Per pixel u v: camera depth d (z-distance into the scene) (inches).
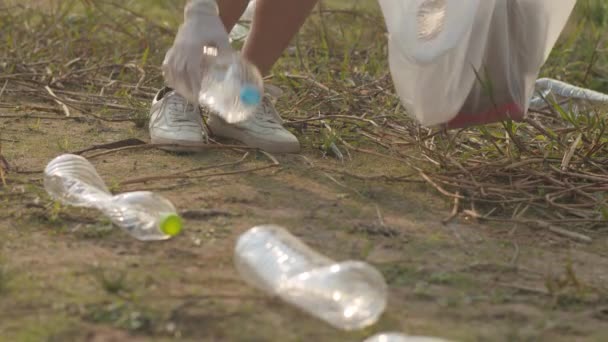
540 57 157.8
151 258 119.9
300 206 144.7
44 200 139.9
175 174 155.9
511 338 102.1
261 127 173.2
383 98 216.7
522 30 155.3
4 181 146.5
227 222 135.1
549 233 141.0
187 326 100.2
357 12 307.1
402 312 107.3
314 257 113.8
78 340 96.4
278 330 99.9
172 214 123.4
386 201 150.1
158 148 173.2
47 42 271.3
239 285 112.0
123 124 195.3
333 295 101.4
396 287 115.0
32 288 108.1
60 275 112.6
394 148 177.2
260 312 104.2
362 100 215.9
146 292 108.3
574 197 157.0
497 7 152.6
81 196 138.4
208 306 105.1
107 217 133.0
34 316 101.2
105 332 98.3
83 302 104.7
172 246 124.5
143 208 130.7
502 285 118.3
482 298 113.3
